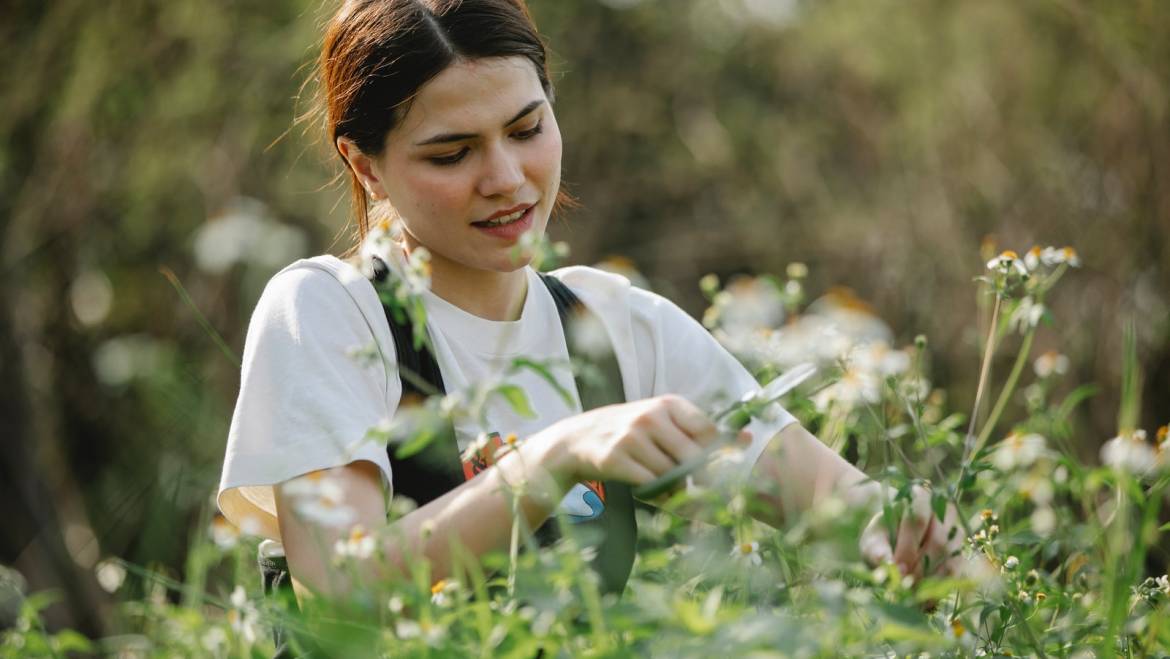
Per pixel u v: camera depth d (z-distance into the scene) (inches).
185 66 273.7
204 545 98.6
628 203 341.1
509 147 78.3
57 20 255.0
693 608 52.3
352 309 79.0
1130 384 71.7
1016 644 75.8
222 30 276.1
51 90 257.0
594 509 80.3
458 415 59.8
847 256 306.0
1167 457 70.2
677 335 90.3
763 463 81.4
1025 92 270.4
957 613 70.2
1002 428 221.6
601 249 337.7
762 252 325.4
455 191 77.7
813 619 60.8
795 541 72.4
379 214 89.0
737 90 343.6
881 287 287.1
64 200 264.5
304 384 75.6
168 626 92.7
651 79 344.5
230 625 78.3
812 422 105.5
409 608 64.9
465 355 81.8
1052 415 100.6
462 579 65.0
